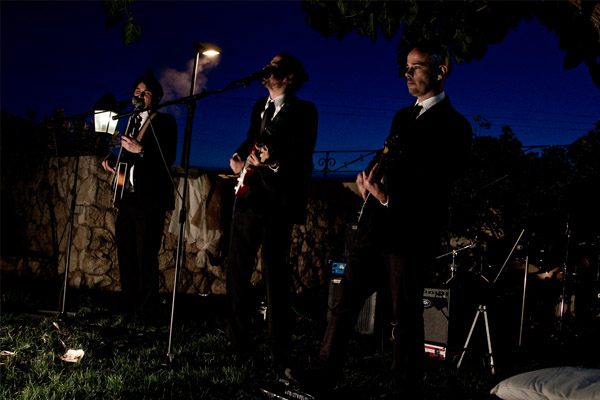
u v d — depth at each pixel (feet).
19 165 29.25
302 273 29.58
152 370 11.12
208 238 25.11
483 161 24.91
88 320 15.53
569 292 20.80
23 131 30.04
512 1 12.71
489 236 23.44
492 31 12.93
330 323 9.84
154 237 15.88
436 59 9.58
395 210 9.29
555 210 19.31
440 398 10.85
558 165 24.20
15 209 29.04
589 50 11.53
